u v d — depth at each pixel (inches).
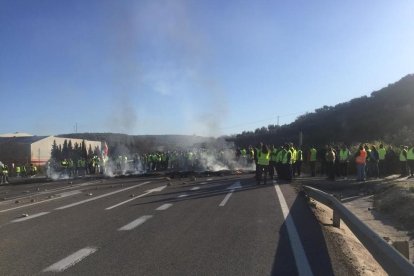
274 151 1122.7
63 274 290.7
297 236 401.7
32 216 558.9
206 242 379.9
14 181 1811.0
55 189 1077.1
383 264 244.4
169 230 436.5
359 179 1023.6
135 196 775.1
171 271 294.0
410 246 464.4
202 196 741.3
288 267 301.4
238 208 585.6
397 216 624.4
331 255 333.7
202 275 284.7
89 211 589.3
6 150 3169.3
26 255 343.9
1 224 500.1
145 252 346.3
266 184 970.1
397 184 853.8
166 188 929.5
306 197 685.9
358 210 708.0
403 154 1155.3
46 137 3312.0
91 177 1658.5
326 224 473.7
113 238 401.7
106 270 298.0
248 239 390.6
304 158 1574.8
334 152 1128.8
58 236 417.4
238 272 290.5
